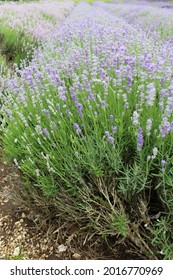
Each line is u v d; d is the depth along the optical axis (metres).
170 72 0.57
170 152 0.50
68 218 0.55
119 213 0.49
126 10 3.45
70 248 0.55
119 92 0.58
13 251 0.57
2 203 0.69
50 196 0.56
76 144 0.55
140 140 0.46
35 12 2.59
